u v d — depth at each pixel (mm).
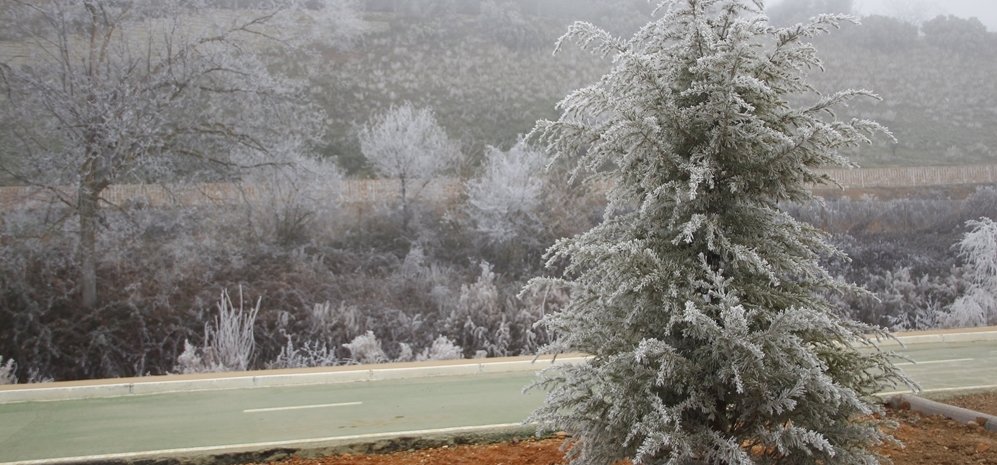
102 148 14859
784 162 4637
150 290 14719
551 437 6688
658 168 4750
